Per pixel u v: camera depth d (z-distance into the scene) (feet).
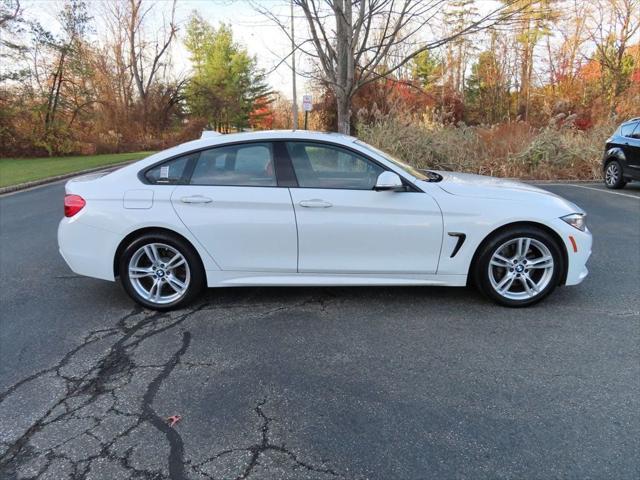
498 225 12.56
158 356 10.80
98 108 104.12
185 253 13.00
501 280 13.14
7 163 65.77
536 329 11.88
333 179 12.75
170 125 127.34
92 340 11.64
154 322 12.63
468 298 13.92
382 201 12.53
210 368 10.25
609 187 36.91
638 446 7.66
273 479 7.05
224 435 8.07
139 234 13.02
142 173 13.08
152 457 7.55
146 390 9.44
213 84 155.33
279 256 12.89
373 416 8.52
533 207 12.59
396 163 13.17
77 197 13.02
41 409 8.87
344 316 12.80
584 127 71.61
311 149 12.86
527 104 106.01
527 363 10.28
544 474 7.09
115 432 8.18
